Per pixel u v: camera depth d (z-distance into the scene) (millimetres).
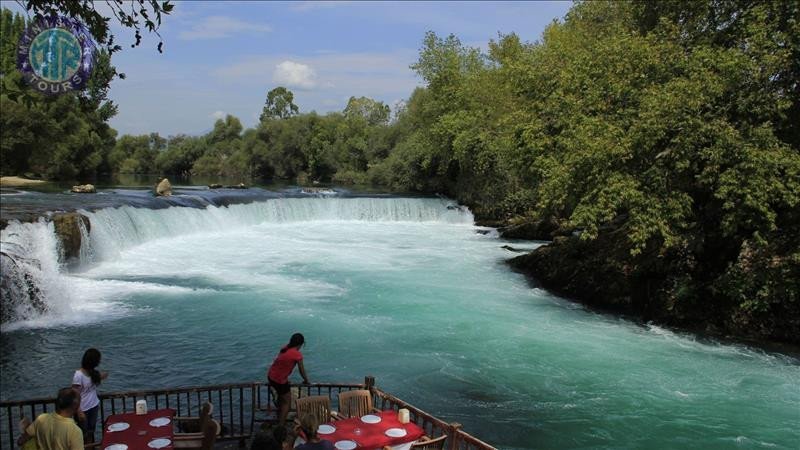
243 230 37000
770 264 18891
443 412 13109
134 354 16172
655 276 21594
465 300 22750
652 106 19500
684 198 19641
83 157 68062
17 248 21406
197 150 99062
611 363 16344
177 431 10648
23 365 15258
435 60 56344
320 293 22969
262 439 6738
